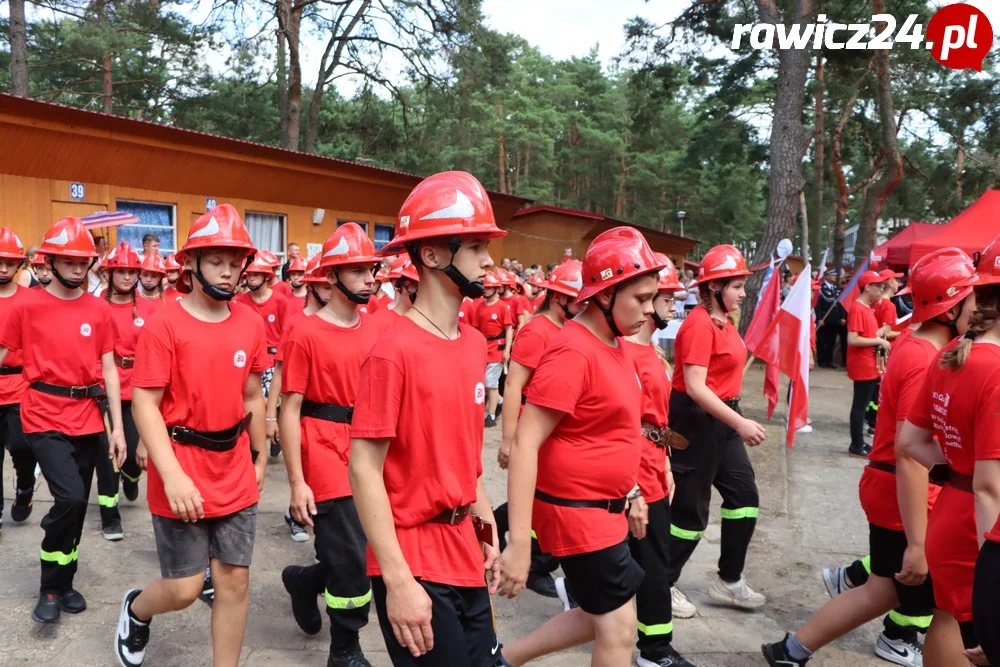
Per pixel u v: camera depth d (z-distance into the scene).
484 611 2.52
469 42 26.75
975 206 16.88
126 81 27.53
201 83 28.98
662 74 21.92
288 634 4.26
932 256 3.42
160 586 3.39
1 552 5.34
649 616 3.81
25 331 4.48
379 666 3.96
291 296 8.55
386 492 2.35
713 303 4.37
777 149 17.14
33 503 6.40
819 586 5.23
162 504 3.33
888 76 22.55
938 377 2.83
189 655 3.97
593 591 2.95
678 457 4.39
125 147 12.93
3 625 4.24
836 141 28.61
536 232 27.27
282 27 26.41
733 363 4.41
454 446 2.42
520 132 50.16
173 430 3.36
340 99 35.38
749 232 62.31
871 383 8.80
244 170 15.23
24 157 11.80
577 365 2.84
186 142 13.74
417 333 2.38
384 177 18.27
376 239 19.34
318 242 17.59
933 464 2.99
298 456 3.79
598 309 2.93
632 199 58.56
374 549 2.28
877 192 23.14
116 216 11.80
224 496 3.40
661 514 3.80
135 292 6.13
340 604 3.66
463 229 2.32
